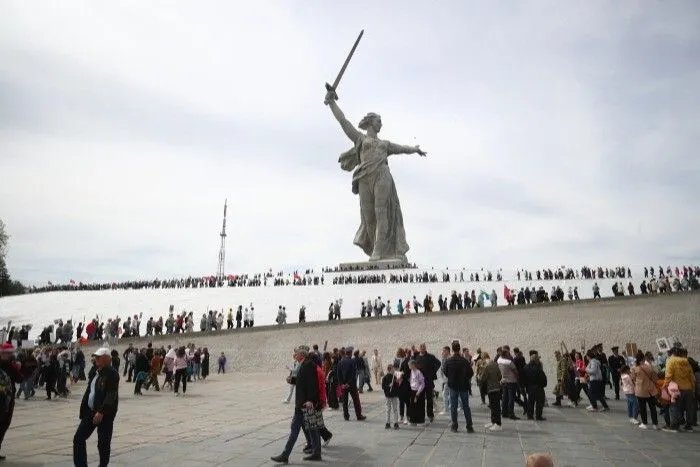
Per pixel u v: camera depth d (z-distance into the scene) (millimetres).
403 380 12227
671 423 11211
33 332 39875
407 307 38000
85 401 7125
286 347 30484
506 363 13062
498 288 48562
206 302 48625
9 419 7953
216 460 8414
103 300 52281
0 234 59406
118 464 8117
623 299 33094
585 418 13008
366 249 73938
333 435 10648
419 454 8969
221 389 19531
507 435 10727
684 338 27297
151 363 18938
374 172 71562
